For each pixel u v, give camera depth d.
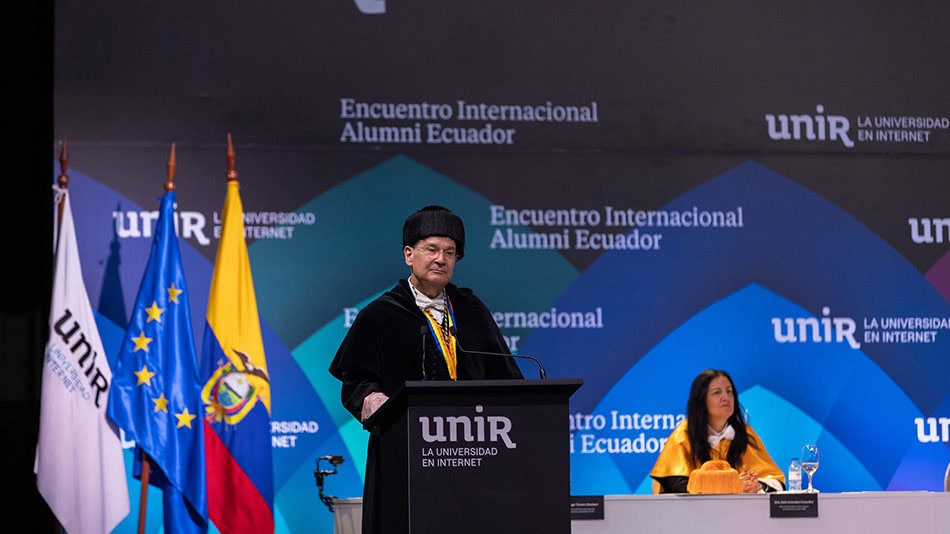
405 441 5.29
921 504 7.58
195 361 9.32
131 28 10.66
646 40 11.29
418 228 6.82
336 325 10.70
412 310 6.97
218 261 9.59
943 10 11.48
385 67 10.96
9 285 10.37
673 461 9.55
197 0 10.79
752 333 11.09
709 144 11.26
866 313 11.23
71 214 9.77
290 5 10.90
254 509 9.20
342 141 10.86
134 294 10.39
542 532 5.21
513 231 10.96
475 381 5.21
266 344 10.58
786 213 11.27
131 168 10.52
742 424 9.61
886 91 11.45
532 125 11.08
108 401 9.06
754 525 7.46
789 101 11.38
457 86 11.02
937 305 11.30
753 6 11.43
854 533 7.52
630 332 10.98
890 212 11.36
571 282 10.98
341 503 7.53
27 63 10.54
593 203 11.08
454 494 5.19
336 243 10.77
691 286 11.08
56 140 10.45
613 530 7.38
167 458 8.98
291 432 10.53
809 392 11.07
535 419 5.28
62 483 9.17
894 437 11.09
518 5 11.17
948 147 11.41
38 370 10.34
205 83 10.73
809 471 8.12
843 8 11.49
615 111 11.19
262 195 10.70
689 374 10.99
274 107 10.80
